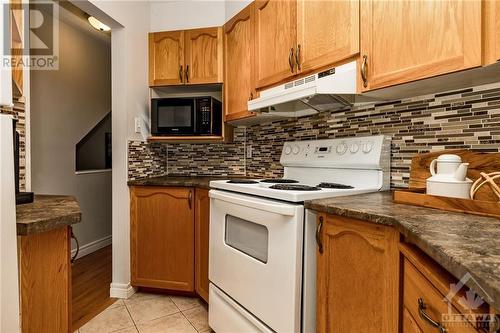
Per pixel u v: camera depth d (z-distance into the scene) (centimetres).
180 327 181
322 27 147
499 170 107
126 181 221
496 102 115
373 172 153
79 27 298
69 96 293
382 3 121
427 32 106
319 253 114
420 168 131
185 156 271
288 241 117
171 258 217
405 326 80
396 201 111
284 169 206
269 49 180
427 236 65
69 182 291
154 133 234
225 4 237
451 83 116
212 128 227
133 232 224
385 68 120
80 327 180
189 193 211
